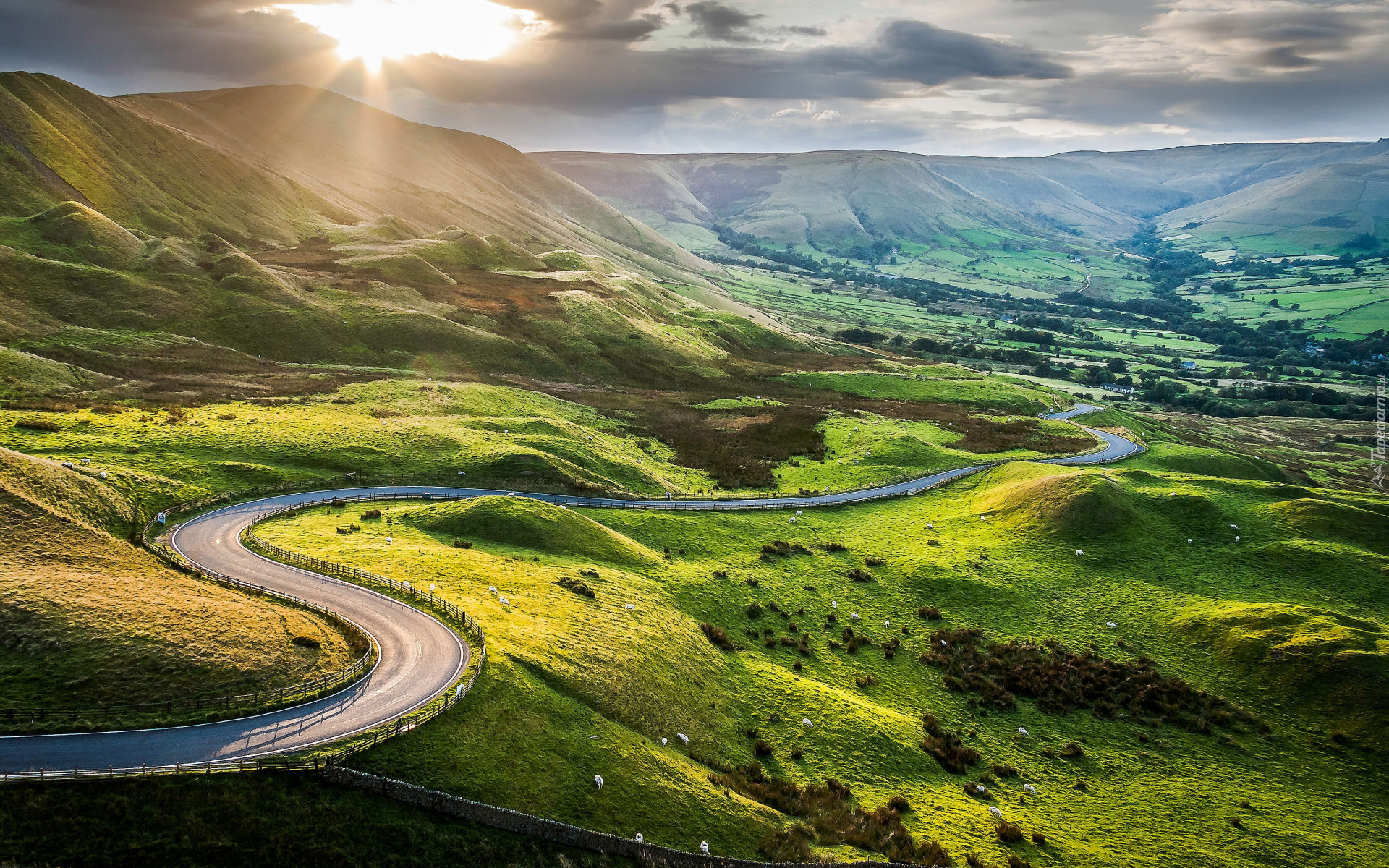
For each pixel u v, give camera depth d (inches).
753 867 1663.4
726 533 3745.1
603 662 2164.1
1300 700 2657.5
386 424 4512.8
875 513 4293.8
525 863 1505.9
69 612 1822.1
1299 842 2054.6
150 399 4527.6
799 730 2299.5
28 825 1325.0
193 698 1660.9
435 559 2679.6
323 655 1907.0
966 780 2226.9
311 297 7317.9
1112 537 3796.8
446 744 1669.5
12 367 4544.8
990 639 3053.6
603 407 6181.1
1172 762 2405.3
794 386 7746.1
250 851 1381.6
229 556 2541.8
